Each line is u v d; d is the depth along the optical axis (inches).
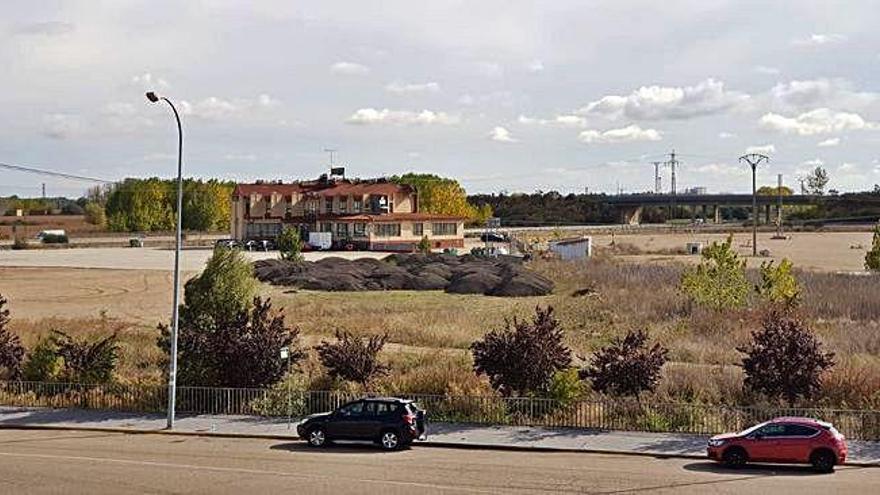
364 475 987.3
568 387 1316.4
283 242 3740.2
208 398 1411.2
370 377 1449.3
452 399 1339.8
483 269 3294.8
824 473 1015.6
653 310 2346.2
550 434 1230.9
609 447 1155.9
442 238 5032.0
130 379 1540.4
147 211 7027.6
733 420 1254.3
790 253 5147.6
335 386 1440.7
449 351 1839.3
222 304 1503.4
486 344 1368.1
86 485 930.7
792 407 1274.6
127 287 3149.6
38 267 3818.9
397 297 2859.3
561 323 2239.2
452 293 2967.5
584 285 2997.0
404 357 1717.5
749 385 1328.7
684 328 2070.6
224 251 1540.4
